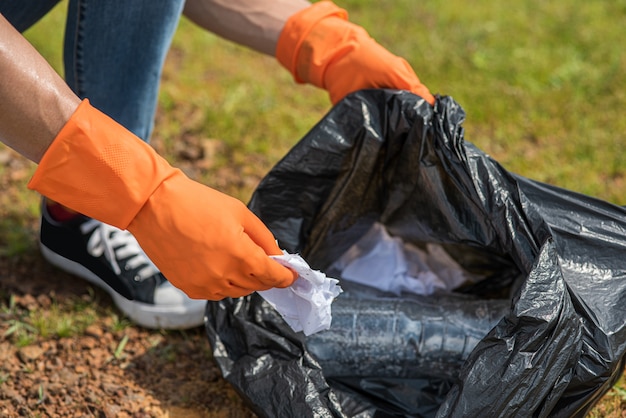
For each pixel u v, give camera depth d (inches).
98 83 78.2
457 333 69.1
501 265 76.8
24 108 50.8
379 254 79.7
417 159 70.0
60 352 79.3
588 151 114.9
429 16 160.7
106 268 82.2
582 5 164.7
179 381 77.1
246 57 142.9
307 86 133.5
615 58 140.3
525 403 58.0
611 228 66.1
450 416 58.1
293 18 76.1
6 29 50.9
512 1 167.2
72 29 75.4
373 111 70.5
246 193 105.0
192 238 53.9
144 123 83.7
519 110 125.9
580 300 61.0
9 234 96.1
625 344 59.8
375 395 70.4
